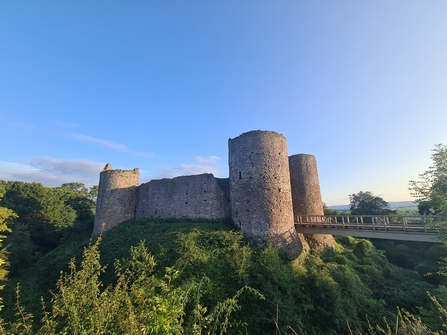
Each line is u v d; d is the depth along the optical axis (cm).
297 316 1209
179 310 459
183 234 1666
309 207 2478
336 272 1666
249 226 1856
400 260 2755
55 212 3750
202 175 2545
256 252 1655
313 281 1419
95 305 457
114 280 1371
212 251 1528
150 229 2123
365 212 4169
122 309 492
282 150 2058
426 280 2177
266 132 2009
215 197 2436
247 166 1972
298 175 2561
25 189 3806
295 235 1933
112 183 2917
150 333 435
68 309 455
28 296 1482
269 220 1820
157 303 480
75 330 404
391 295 1756
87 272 534
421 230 1563
